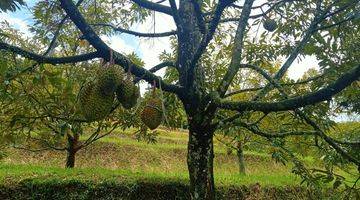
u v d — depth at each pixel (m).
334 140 3.50
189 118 3.77
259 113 5.15
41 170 8.79
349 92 3.79
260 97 3.85
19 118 3.65
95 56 2.75
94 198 8.05
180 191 8.77
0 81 2.93
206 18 4.91
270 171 16.36
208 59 5.46
